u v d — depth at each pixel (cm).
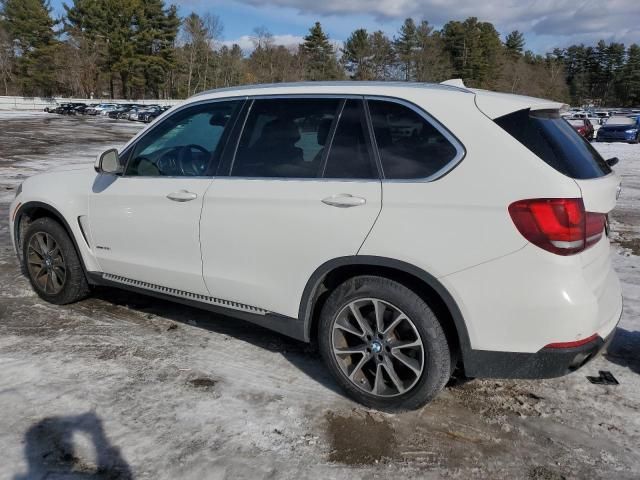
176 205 355
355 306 303
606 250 296
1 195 987
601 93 12062
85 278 439
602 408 318
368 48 8675
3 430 283
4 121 4131
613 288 301
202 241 346
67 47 8162
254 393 327
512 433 293
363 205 290
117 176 393
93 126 3959
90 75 8112
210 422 296
